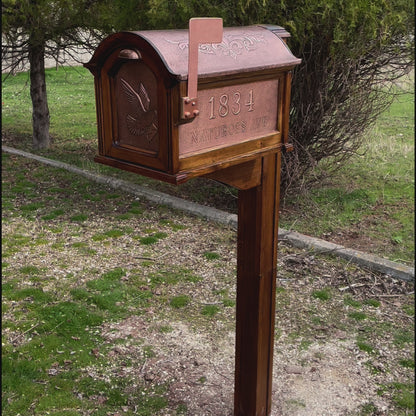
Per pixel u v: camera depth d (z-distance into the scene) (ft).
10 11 19.07
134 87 5.62
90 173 21.95
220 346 11.19
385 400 9.62
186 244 15.89
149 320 12.10
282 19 15.05
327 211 18.08
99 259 14.94
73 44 22.26
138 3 16.70
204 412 9.30
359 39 15.16
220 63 5.68
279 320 12.09
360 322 12.05
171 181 5.46
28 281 13.67
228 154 6.15
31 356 10.73
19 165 23.45
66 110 35.68
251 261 7.66
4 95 39.88
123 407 9.39
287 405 9.46
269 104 6.61
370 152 23.81
